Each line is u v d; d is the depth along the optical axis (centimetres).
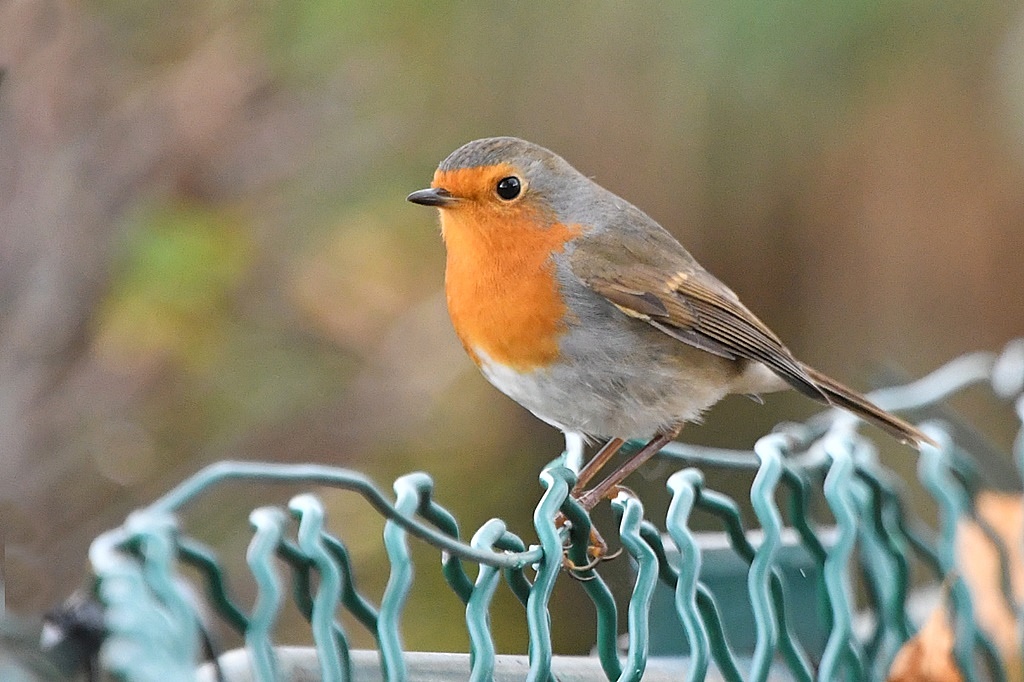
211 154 1117
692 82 1166
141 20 1112
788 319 1291
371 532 1134
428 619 1154
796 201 1245
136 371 1102
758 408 1387
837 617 558
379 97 1169
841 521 569
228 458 1120
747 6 1139
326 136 1153
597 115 1180
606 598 550
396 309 1181
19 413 1070
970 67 1220
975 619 636
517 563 479
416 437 1197
